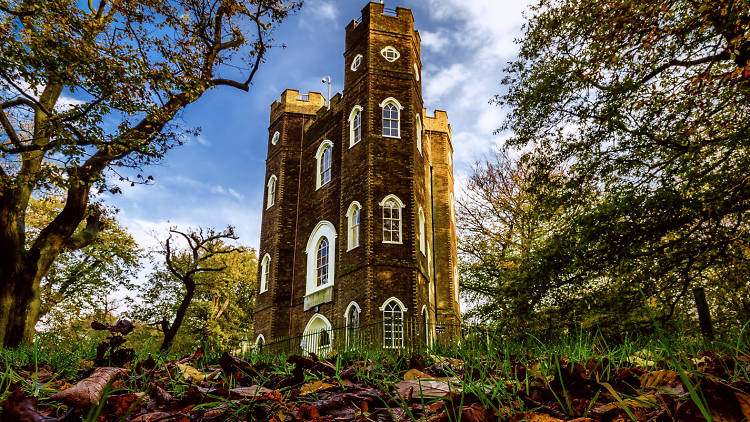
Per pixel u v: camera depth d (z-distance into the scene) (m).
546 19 14.02
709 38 11.13
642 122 12.55
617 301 11.67
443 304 25.78
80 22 11.72
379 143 21.31
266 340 23.80
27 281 15.37
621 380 2.32
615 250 12.23
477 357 3.21
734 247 11.51
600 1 12.27
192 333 39.47
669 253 12.44
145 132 14.23
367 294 18.62
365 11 23.81
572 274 13.07
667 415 1.59
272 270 25.11
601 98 13.21
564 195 14.05
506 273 14.78
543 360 2.98
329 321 20.77
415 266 19.69
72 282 29.27
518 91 14.90
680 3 11.03
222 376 3.29
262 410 2.14
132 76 12.23
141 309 32.19
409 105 22.45
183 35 15.50
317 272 23.50
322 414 2.24
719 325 8.98
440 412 2.03
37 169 15.82
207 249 23.84
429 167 27.72
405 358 4.00
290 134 27.97
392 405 2.28
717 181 11.45
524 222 26.09
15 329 14.68
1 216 15.05
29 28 11.08
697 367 2.53
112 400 2.17
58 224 16.33
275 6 16.52
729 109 11.73
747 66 9.40
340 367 3.52
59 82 11.52
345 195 21.89
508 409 1.90
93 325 3.64
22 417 1.25
